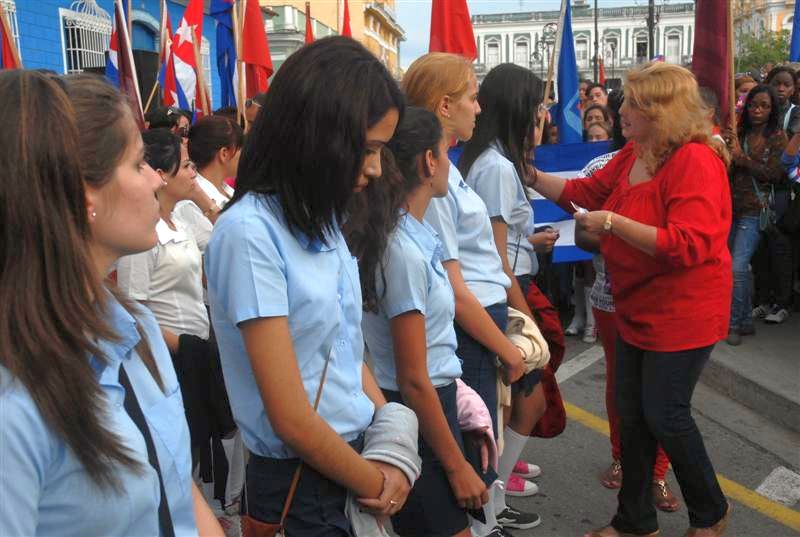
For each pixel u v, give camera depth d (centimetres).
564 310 706
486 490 210
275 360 144
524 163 304
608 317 346
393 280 192
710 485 280
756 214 518
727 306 276
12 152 93
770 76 625
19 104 95
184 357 268
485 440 230
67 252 97
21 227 94
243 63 660
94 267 102
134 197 110
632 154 304
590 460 391
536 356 265
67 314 97
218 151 377
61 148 96
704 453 279
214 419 272
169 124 463
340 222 158
